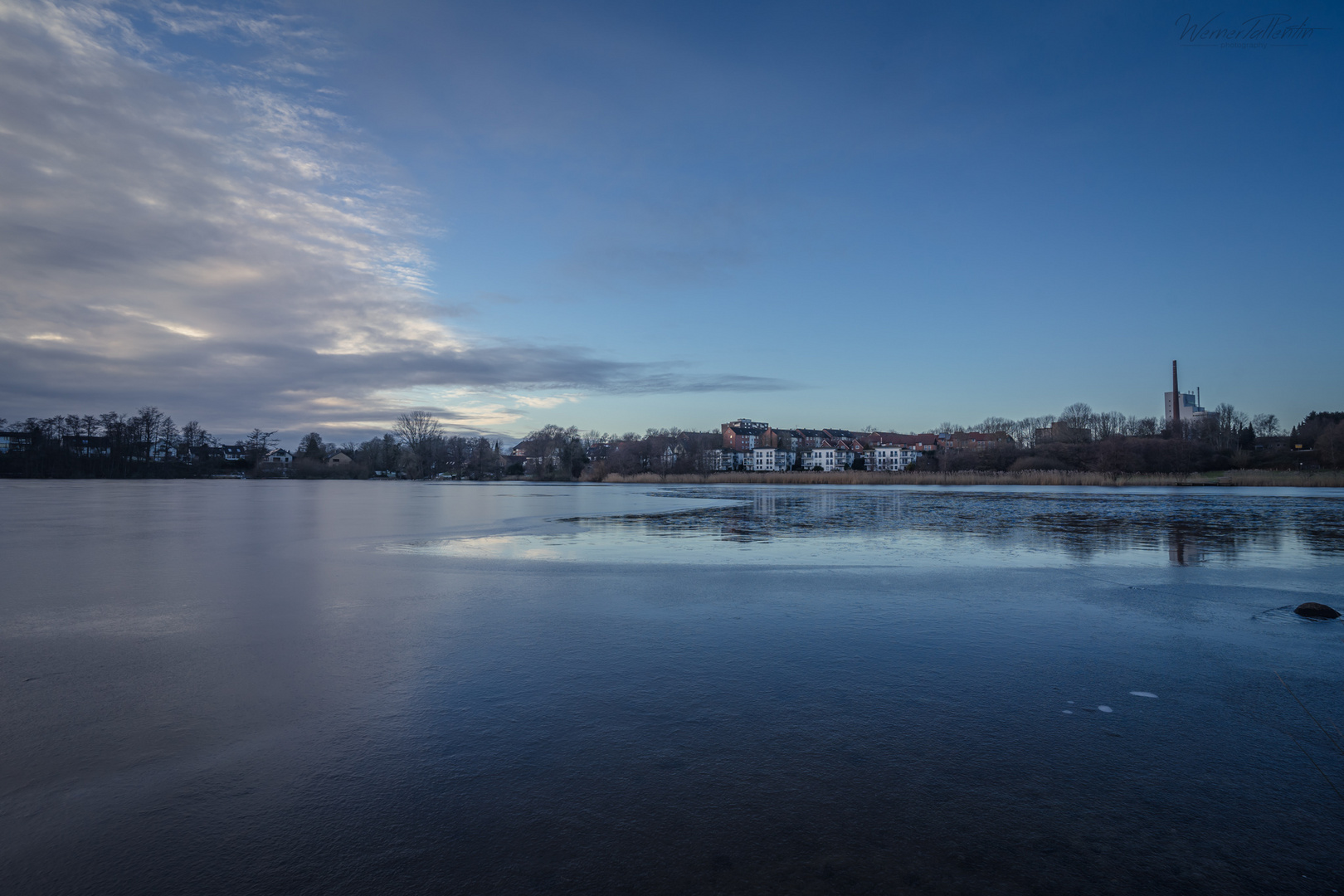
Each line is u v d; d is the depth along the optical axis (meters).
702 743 4.82
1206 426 120.25
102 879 3.24
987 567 13.53
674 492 59.81
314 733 5.01
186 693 5.91
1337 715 5.38
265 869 3.32
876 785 4.18
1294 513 28.56
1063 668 6.65
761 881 3.21
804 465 150.50
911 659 7.00
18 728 5.10
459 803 3.96
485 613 9.30
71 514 30.33
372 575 12.77
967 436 155.12
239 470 135.62
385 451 146.62
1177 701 5.70
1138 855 3.43
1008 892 3.12
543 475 117.19
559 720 5.27
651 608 9.65
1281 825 3.73
